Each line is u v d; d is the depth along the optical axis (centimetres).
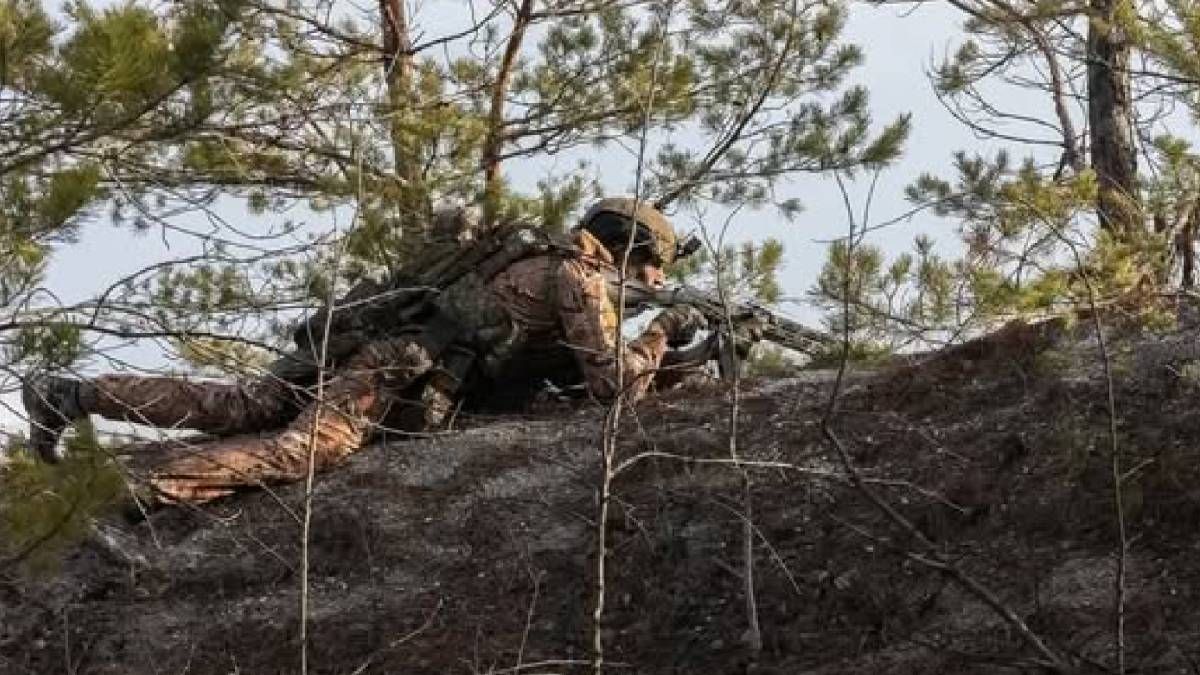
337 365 1038
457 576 914
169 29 865
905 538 837
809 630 805
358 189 885
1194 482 805
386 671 854
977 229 784
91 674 898
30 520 718
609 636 841
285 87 951
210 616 921
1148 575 768
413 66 1551
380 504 977
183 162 952
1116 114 1355
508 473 988
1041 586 778
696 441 956
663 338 1069
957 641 763
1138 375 895
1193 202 793
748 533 807
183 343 809
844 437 941
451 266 1061
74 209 766
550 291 1053
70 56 783
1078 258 761
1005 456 875
